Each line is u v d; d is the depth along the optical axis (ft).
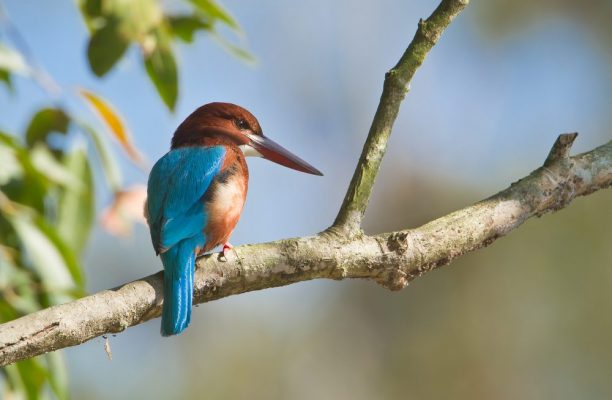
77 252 23.08
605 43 54.44
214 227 21.29
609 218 46.85
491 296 48.14
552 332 47.14
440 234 17.01
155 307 16.21
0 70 24.39
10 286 22.07
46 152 22.89
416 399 48.39
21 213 22.15
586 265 46.78
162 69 22.99
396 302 50.08
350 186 17.06
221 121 25.07
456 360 48.16
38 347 14.33
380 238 16.84
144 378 44.83
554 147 18.67
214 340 47.62
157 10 22.35
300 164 25.59
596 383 46.01
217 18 23.70
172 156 22.58
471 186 54.44
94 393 43.52
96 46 22.03
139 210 22.99
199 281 16.81
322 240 16.60
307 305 50.60
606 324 46.21
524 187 18.10
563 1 54.60
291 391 48.01
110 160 23.08
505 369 47.47
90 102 23.08
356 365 49.52
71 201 23.15
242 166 22.81
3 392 21.91
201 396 45.78
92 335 15.06
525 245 47.93
